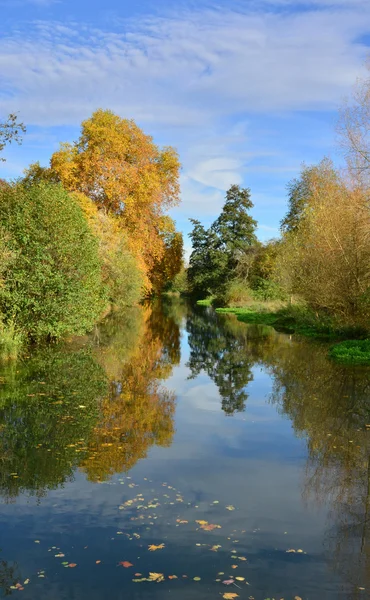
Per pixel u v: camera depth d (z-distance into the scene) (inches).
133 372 521.7
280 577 157.0
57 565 161.8
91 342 746.8
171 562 164.6
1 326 562.3
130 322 1161.4
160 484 229.3
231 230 2434.8
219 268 2365.9
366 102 722.8
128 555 168.4
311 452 277.1
